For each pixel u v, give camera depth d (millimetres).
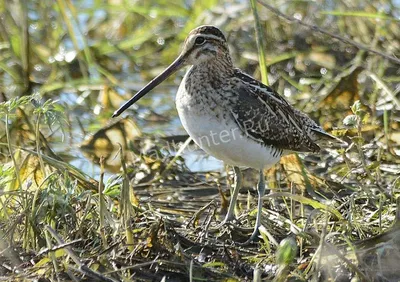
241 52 18109
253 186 13789
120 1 19781
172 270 10328
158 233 10812
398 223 10633
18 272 9984
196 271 10320
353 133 14477
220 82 11859
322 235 10016
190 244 11133
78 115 16609
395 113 15492
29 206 10828
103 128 15297
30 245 10703
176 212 12867
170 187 14078
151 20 19281
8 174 11719
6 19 18656
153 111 16750
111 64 18484
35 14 19297
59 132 15680
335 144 13914
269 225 11867
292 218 11758
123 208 10766
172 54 18531
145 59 18719
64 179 11711
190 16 18844
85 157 15055
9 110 11359
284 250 9930
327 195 13312
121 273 10094
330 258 10289
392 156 14055
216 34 12078
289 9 18531
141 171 14477
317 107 15930
